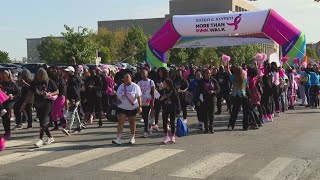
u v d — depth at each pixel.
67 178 7.29
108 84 16.16
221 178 7.21
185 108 14.88
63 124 12.52
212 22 21.17
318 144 10.34
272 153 9.31
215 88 12.47
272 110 15.29
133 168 8.02
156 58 22.30
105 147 10.34
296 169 7.82
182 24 21.62
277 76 16.45
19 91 12.51
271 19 20.38
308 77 20.06
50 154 9.51
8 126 12.01
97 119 16.22
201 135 12.16
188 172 7.65
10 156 9.30
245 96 12.99
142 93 11.88
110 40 76.81
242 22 20.70
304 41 20.56
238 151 9.59
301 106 20.72
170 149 9.97
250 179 7.14
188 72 20.64
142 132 12.92
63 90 12.43
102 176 7.41
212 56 63.56
